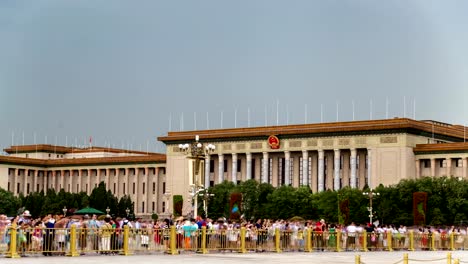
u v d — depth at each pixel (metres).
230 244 66.19
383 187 161.25
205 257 58.47
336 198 160.75
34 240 54.38
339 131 188.88
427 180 155.50
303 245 71.62
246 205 175.00
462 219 151.50
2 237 53.34
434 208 151.38
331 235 74.06
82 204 195.00
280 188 173.50
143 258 55.78
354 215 156.00
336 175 189.75
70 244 56.38
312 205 166.12
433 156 180.62
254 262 54.00
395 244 80.31
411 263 59.41
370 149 185.00
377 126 183.25
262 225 78.62
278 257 60.78
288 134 196.38
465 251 82.00
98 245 58.16
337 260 58.75
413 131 183.12
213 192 178.00
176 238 63.09
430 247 83.56
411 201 154.00
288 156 197.50
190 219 68.88
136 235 60.66
